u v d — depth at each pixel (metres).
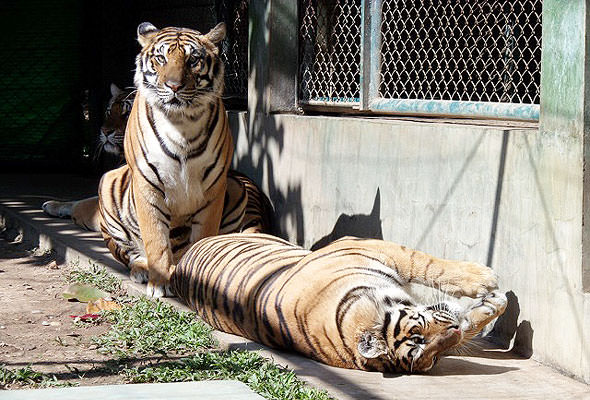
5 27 12.45
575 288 5.05
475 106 6.28
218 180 7.23
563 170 5.12
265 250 6.13
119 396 3.50
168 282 7.03
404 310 5.20
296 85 8.23
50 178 12.32
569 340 5.11
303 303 5.40
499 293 5.56
